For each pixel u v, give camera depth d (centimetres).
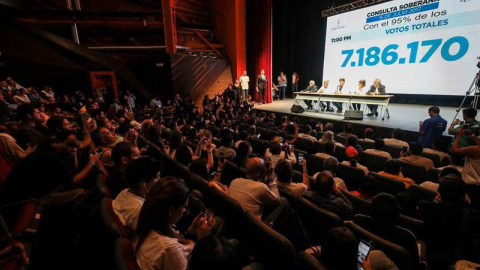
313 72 1305
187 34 1390
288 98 1430
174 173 295
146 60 1163
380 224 164
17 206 177
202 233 133
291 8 1357
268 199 207
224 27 1416
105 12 1116
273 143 351
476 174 273
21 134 311
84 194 195
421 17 860
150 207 117
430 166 335
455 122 425
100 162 250
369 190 266
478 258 178
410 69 908
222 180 321
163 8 1108
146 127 463
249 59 1371
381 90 747
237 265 85
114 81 1166
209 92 1302
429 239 189
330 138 436
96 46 1259
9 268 155
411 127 601
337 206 204
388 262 133
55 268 173
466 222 178
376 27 983
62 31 1176
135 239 120
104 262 147
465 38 781
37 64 1020
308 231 207
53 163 179
